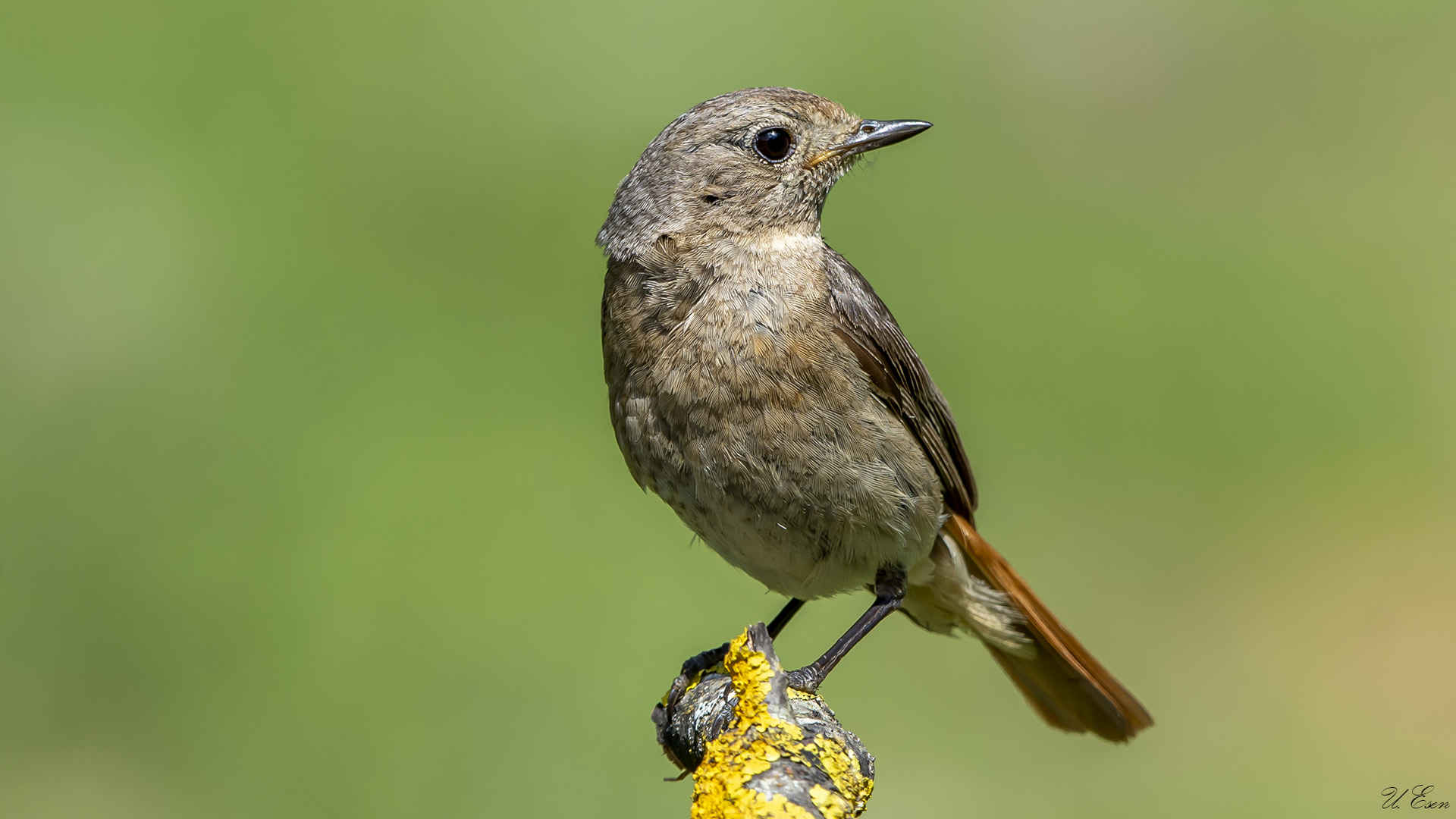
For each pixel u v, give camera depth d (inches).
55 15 561.0
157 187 529.0
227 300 506.3
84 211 519.5
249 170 542.3
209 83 560.1
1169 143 581.3
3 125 539.2
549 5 596.4
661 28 590.2
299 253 518.0
